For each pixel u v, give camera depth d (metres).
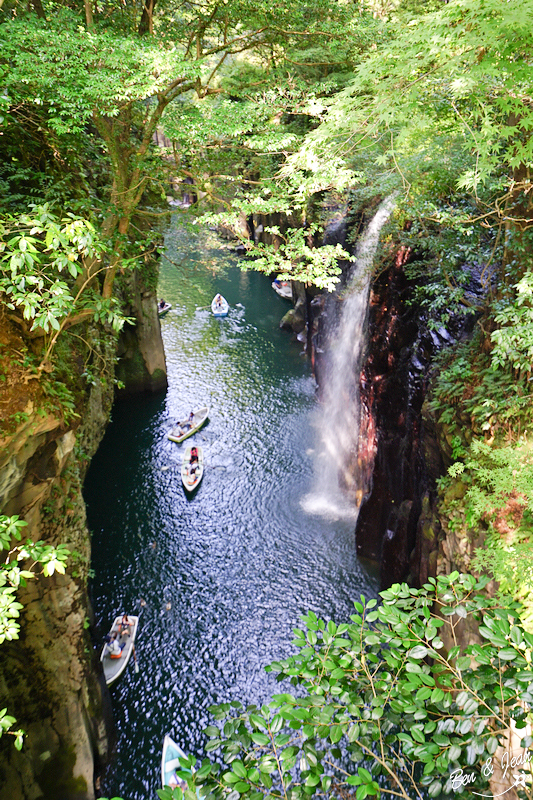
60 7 12.73
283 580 18.64
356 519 21.31
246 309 41.91
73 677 11.82
